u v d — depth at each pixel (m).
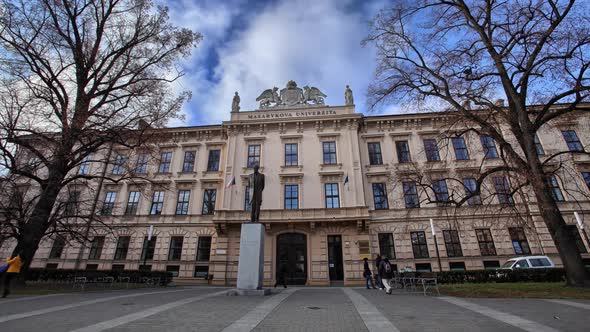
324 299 10.58
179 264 24.91
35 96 14.77
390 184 25.52
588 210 22.98
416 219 24.20
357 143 26.98
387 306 8.73
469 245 23.03
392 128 27.86
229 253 24.48
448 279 16.83
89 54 17.89
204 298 10.72
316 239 24.20
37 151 15.07
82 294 12.38
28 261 14.67
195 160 28.73
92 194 23.28
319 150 27.33
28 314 7.48
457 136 16.08
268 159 27.38
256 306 8.73
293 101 30.27
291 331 5.66
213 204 26.89
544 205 13.17
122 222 26.53
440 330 5.62
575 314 7.08
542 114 13.94
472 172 21.33
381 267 13.27
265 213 24.78
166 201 27.23
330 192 25.80
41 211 14.97
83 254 25.92
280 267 23.92
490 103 14.45
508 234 22.88
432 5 16.28
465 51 14.84
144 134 17.70
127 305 9.05
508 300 9.78
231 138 28.41
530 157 13.45
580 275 11.89
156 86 17.61
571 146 25.36
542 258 17.47
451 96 15.53
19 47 14.96
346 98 29.72
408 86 16.88
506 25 14.02
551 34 12.97
